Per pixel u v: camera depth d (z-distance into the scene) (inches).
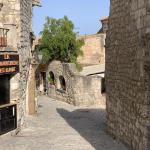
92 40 1732.3
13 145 569.3
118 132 603.5
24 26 753.0
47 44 1499.8
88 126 784.3
